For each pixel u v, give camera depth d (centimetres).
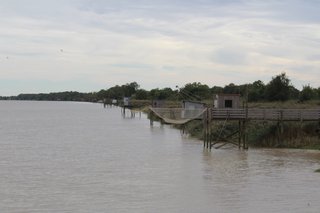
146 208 2839
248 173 3941
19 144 6384
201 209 2820
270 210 2798
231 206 2889
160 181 3619
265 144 5669
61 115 16050
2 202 2966
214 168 4191
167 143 6350
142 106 18138
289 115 5466
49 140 6962
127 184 3506
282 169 4122
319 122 5688
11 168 4250
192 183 3541
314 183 3528
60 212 2750
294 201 2998
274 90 9794
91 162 4606
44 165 4425
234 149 5484
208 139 5606
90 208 2834
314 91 9788
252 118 5431
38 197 3098
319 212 2761
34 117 14750
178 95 13875
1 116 15500
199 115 6012
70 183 3544
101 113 17550
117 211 2772
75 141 6781
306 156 4878
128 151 5478
